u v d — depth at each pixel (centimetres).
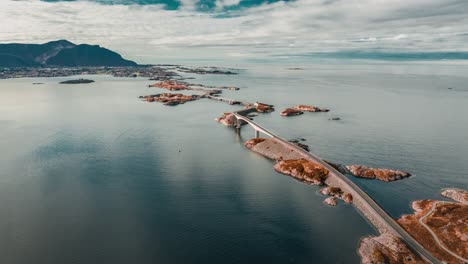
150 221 14438
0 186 18125
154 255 12019
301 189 18012
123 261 11662
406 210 16062
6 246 12469
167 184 18675
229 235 13375
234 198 16862
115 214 15038
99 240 12925
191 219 14650
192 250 12356
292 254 12162
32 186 18175
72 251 12200
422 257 11619
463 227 13062
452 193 17625
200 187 18288
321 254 12156
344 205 15988
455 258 11488
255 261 11756
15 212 15162
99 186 18275
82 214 15012
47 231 13538
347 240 13012
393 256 11738
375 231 13650
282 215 15050
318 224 14262
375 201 15675
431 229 13300
